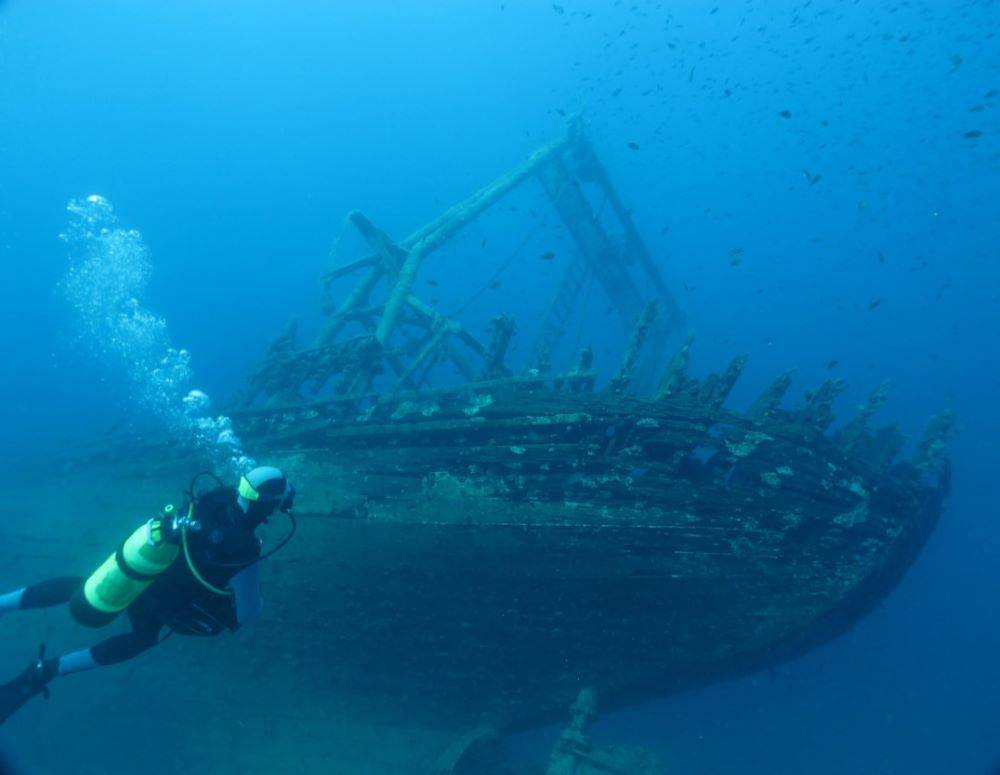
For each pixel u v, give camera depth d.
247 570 2.80
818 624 5.62
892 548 5.73
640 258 21.75
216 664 7.52
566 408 6.40
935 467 6.59
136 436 10.06
